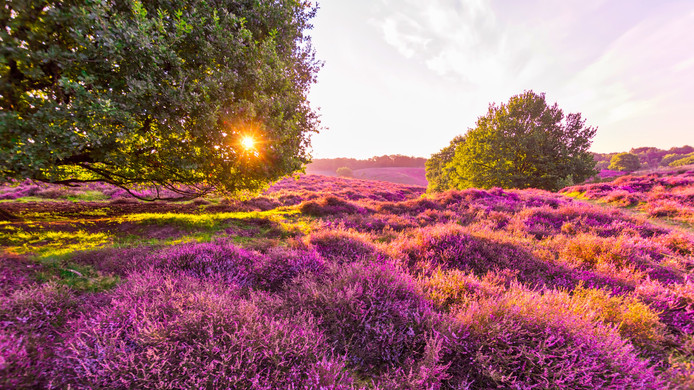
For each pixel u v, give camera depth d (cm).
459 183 3344
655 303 400
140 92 579
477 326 299
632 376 245
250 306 318
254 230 980
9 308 290
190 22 667
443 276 471
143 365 220
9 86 500
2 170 532
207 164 878
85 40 501
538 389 244
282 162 947
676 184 1669
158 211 1374
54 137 519
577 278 516
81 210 1273
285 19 938
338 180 4109
